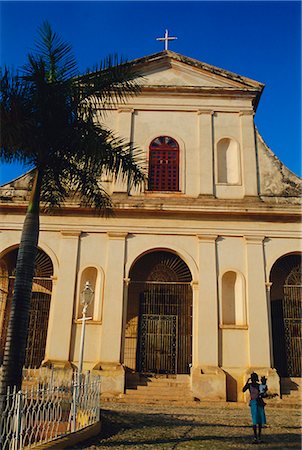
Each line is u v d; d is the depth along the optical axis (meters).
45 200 11.91
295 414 13.77
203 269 17.19
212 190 18.19
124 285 17.00
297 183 18.30
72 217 17.78
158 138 19.14
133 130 19.16
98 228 17.67
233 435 10.21
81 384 9.17
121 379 15.62
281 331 18.16
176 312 18.14
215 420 12.20
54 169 10.60
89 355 16.23
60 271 17.16
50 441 7.58
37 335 17.84
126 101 19.53
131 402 14.98
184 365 17.55
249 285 16.98
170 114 19.47
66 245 17.47
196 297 16.86
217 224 17.70
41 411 7.60
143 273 18.91
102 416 11.24
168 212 17.70
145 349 17.80
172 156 18.92
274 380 15.65
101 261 17.34
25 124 9.71
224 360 16.19
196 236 17.58
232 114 19.53
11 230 17.64
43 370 15.81
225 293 17.33
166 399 15.24
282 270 18.70
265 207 17.66
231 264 17.31
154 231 17.61
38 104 9.91
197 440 9.45
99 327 16.55
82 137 10.02
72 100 10.20
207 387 15.61
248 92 19.66
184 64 20.00
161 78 19.89
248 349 16.27
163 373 17.50
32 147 9.98
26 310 9.16
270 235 17.58
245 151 18.81
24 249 9.52
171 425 11.12
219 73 19.70
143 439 9.34
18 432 6.76
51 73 10.32
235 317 17.06
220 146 19.30
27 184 18.03
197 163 18.70
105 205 11.84
